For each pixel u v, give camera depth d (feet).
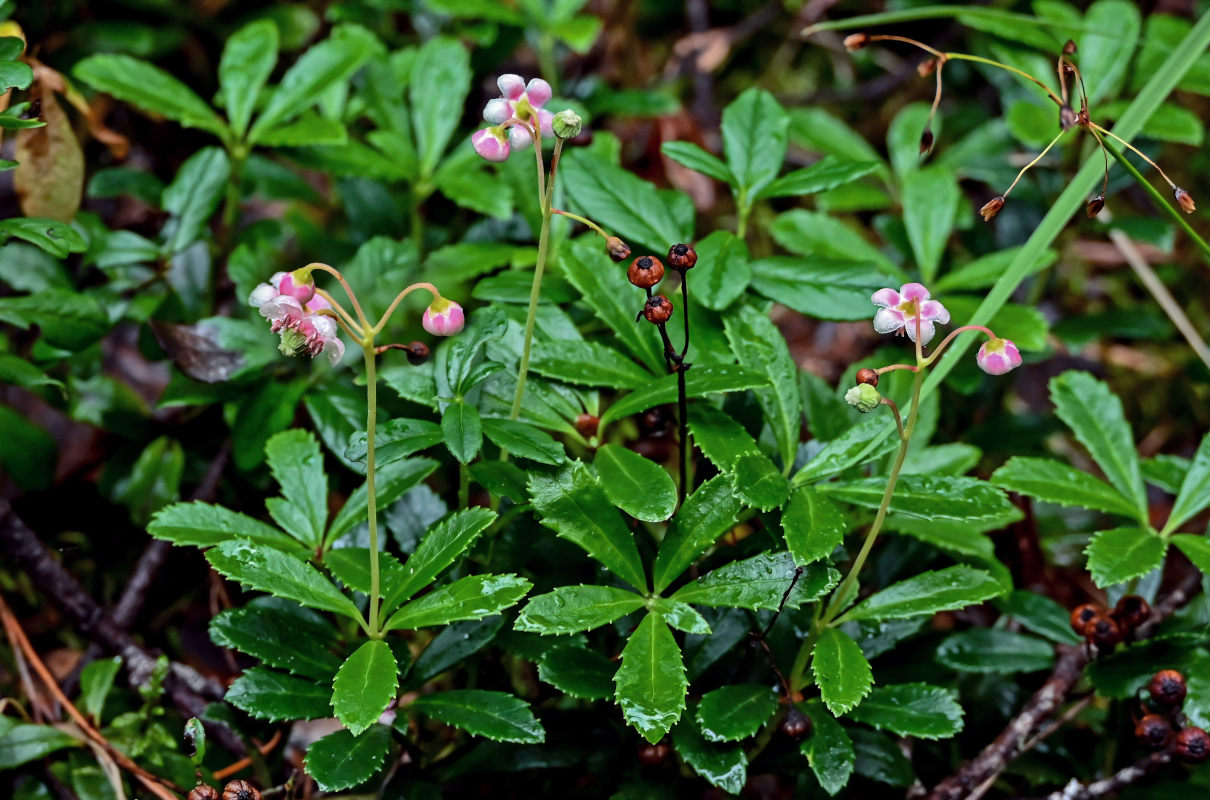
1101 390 2.75
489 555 2.65
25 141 2.81
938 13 2.83
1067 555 2.93
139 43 3.12
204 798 2.56
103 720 2.80
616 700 2.51
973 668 2.71
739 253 2.74
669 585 2.60
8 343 2.98
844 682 2.54
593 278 2.71
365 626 2.56
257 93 2.89
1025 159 3.13
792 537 2.54
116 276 2.93
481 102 3.28
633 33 4.03
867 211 3.83
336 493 2.97
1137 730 2.64
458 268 2.83
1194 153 3.84
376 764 2.53
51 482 2.89
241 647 2.56
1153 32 3.02
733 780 2.55
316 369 2.83
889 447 2.60
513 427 2.58
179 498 2.92
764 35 4.23
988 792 2.78
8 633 2.82
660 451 2.98
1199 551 2.65
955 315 2.86
